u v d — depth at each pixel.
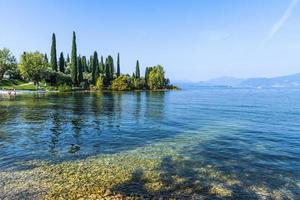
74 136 22.72
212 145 19.88
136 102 62.06
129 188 11.47
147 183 12.09
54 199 10.24
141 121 31.95
